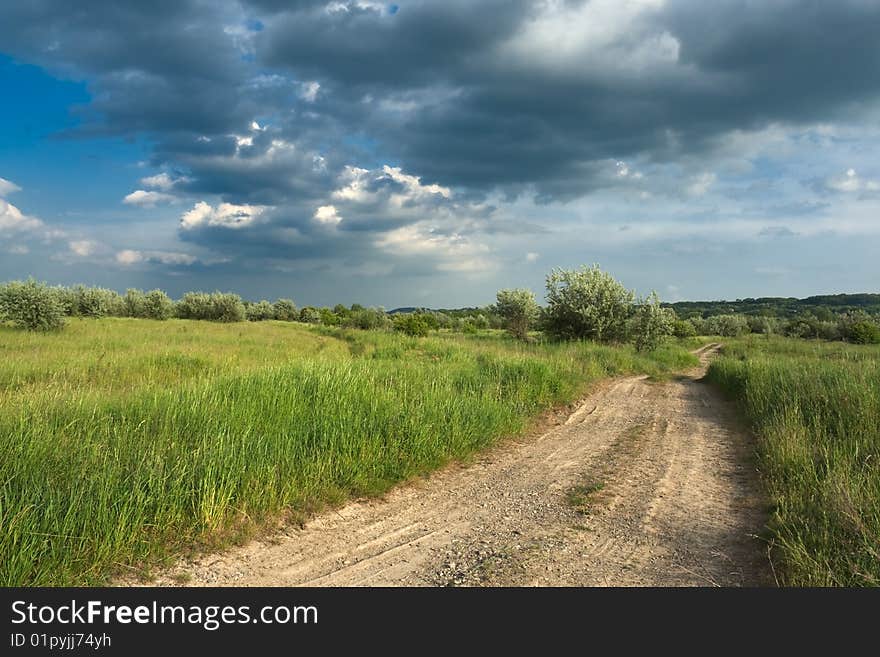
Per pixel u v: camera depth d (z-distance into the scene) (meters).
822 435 8.33
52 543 4.07
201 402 7.46
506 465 8.18
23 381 10.87
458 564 4.69
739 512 6.07
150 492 4.99
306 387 8.99
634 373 22.17
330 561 4.72
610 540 5.26
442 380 11.49
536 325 35.16
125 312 48.62
